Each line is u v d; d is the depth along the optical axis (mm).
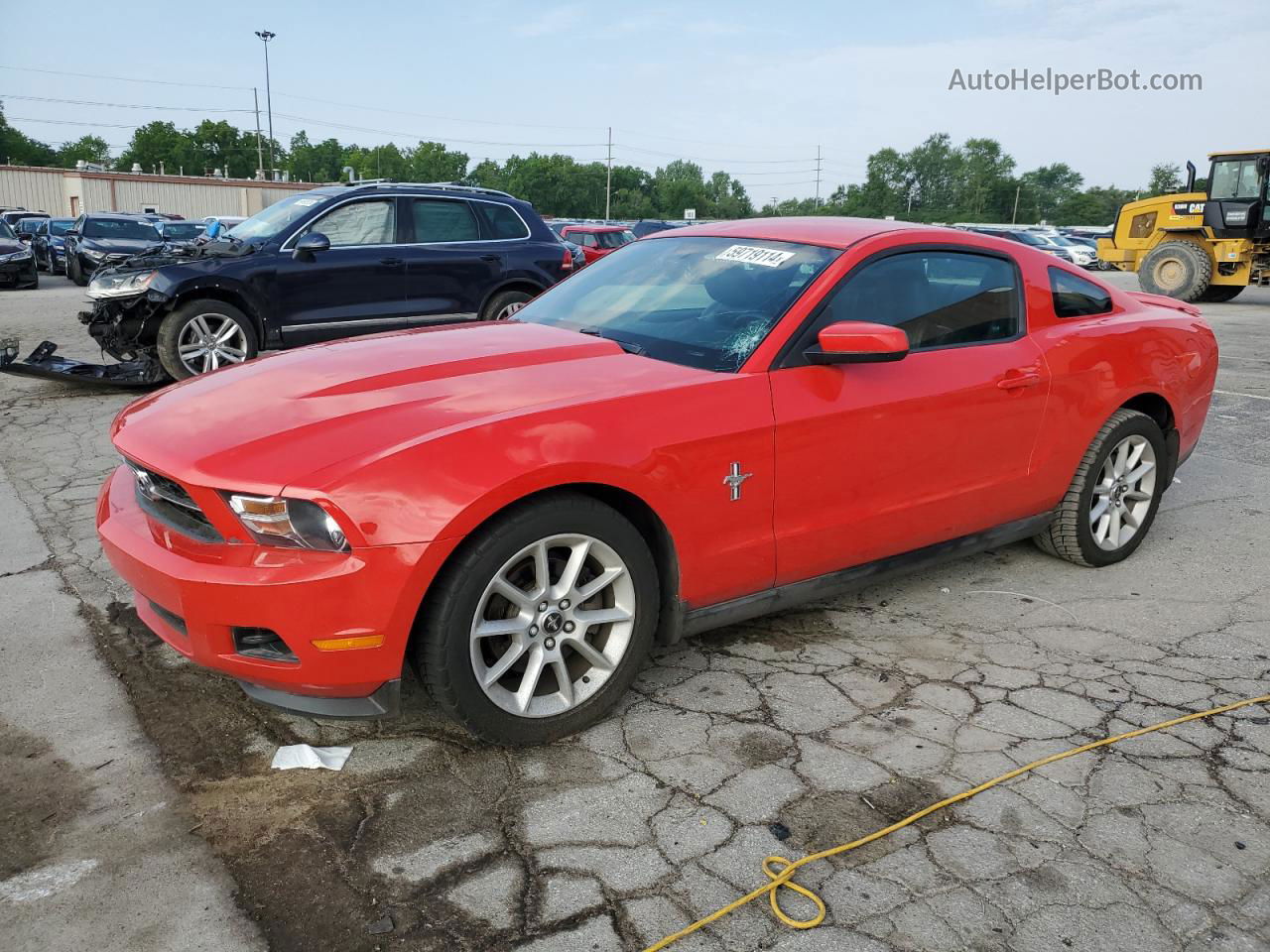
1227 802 2605
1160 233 18531
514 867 2320
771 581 3264
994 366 3717
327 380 3031
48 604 3803
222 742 2863
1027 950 2072
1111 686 3260
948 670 3361
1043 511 4137
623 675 2947
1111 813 2549
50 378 7848
